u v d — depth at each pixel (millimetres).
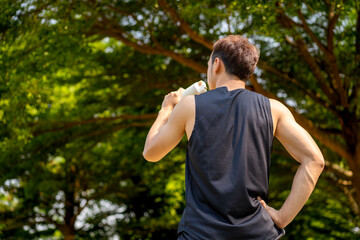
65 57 7266
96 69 8484
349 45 7648
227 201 1405
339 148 7828
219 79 1620
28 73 6941
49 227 14844
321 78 7980
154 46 8836
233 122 1476
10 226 13930
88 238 14656
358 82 7852
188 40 8695
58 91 10719
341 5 6109
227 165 1439
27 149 10633
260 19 6332
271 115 1521
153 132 1641
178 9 7387
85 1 7172
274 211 1495
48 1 6711
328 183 10617
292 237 13336
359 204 8023
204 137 1465
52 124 10078
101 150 13711
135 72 9719
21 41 6879
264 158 1479
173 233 14961
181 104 1542
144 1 7684
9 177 11281
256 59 1620
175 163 13453
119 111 12094
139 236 14961
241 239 1393
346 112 8133
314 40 7328
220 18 7273
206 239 1388
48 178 12875
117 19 8586
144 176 13938
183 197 15016
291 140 1508
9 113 7051
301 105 9453
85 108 10328
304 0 6336
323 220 12906
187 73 9422
